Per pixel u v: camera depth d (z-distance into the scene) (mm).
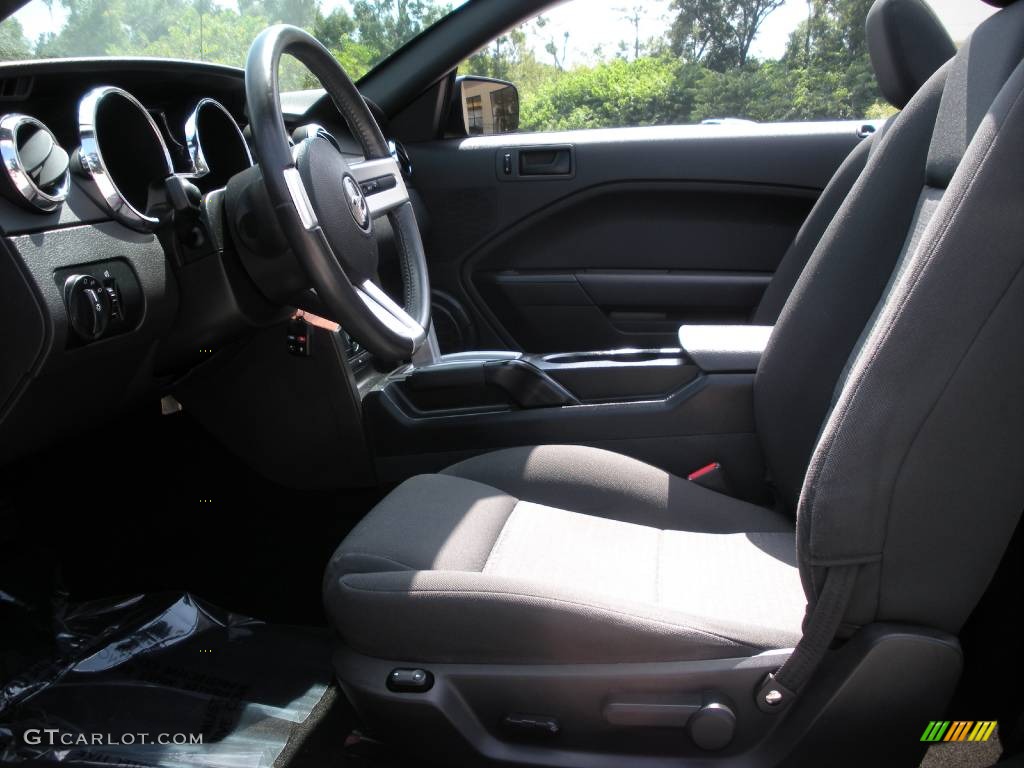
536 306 2271
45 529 1752
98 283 1079
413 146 2268
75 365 1105
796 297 1264
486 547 1091
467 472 1306
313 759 1353
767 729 929
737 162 2098
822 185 2072
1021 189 716
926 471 781
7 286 1000
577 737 959
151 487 1864
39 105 1281
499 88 2320
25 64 1158
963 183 747
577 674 932
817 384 1204
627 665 930
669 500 1255
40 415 1146
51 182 1030
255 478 1916
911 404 763
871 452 782
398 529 1087
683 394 1438
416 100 2215
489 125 2344
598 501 1249
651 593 1044
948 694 871
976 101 971
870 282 1163
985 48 987
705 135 2113
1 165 976
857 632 882
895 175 1158
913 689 866
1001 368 745
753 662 914
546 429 1520
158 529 1866
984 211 728
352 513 1910
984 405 756
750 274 2166
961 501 792
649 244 2197
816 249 1260
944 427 764
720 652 923
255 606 1693
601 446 1495
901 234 1140
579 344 2277
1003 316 731
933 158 1065
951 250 741
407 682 956
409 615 958
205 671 1537
